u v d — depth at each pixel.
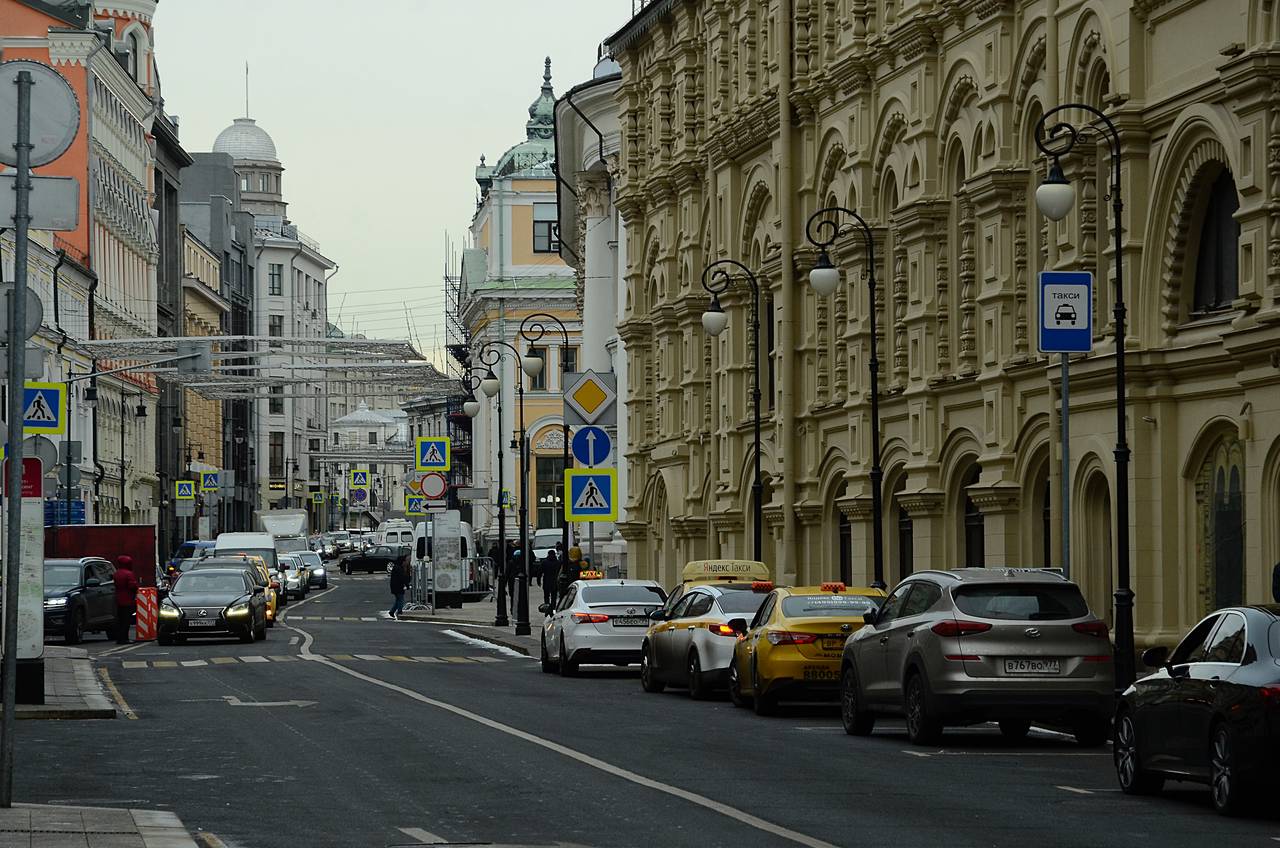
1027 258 74.19
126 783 40.59
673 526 122.31
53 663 86.12
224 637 120.31
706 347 118.12
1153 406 64.25
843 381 93.88
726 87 111.69
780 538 102.62
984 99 76.50
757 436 91.81
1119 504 55.16
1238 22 59.09
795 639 59.81
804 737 52.44
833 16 96.25
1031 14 73.00
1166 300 64.00
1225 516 61.59
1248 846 31.56
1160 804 37.50
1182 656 38.59
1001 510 75.19
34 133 35.47
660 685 72.56
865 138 90.06
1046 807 36.72
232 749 47.94
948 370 81.50
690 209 119.00
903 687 50.34
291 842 31.72
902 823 34.12
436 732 52.50
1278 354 56.19
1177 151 62.78
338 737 51.16
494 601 197.12
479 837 32.34
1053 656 48.38
